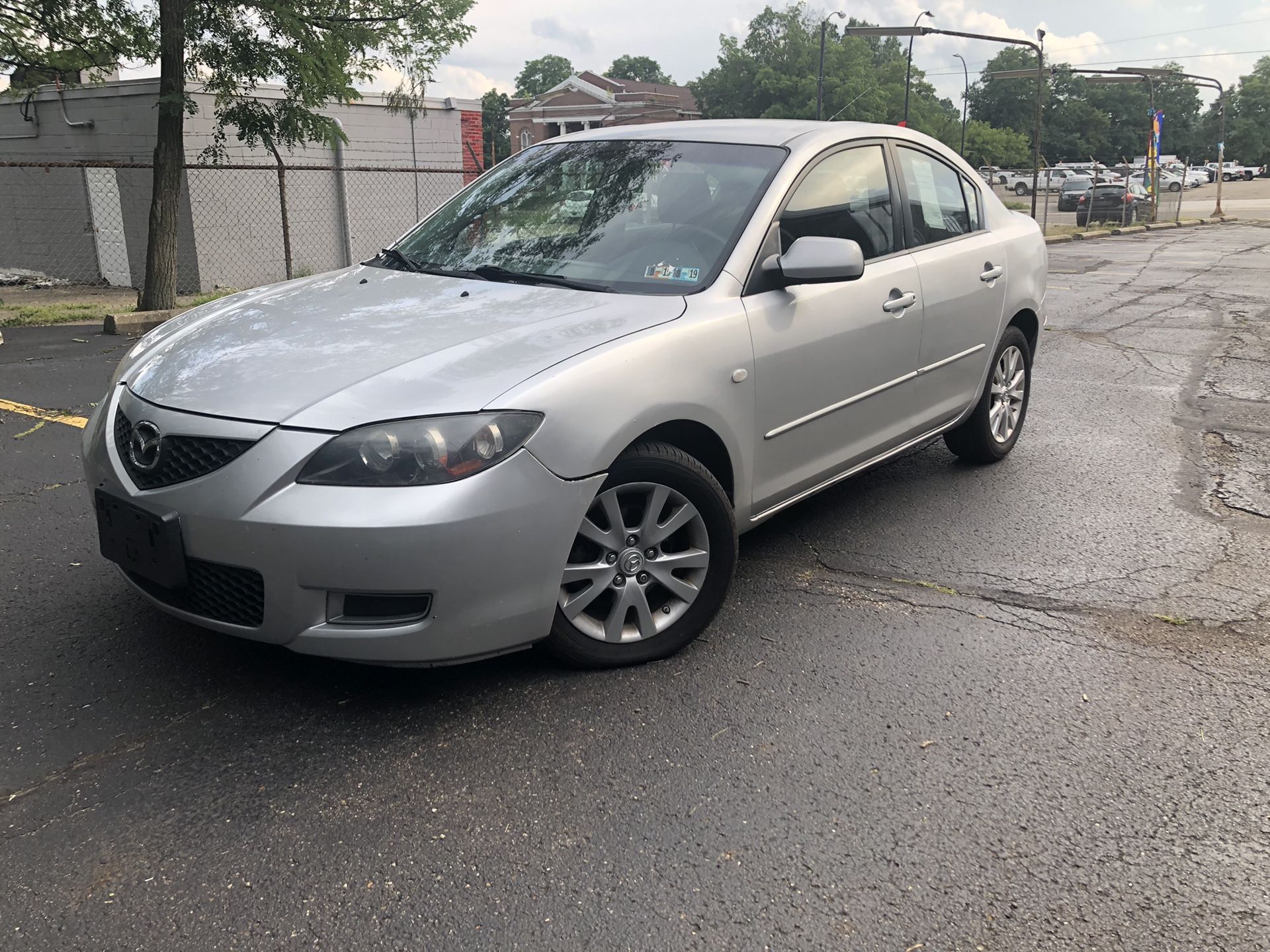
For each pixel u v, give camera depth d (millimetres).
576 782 2680
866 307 3990
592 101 73000
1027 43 29516
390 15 11719
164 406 2863
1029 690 3217
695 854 2418
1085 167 73000
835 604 3805
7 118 18141
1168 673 3340
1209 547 4441
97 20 11688
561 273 3611
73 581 3826
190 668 3209
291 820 2508
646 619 3248
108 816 2506
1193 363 8734
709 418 3256
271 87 15016
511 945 2129
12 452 5500
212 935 2141
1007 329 5309
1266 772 2801
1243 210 45531
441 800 2594
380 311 3314
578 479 2865
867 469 4391
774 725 2973
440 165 20016
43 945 2102
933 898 2293
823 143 4035
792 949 2137
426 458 2633
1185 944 2176
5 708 2957
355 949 2111
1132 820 2584
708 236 3604
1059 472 5535
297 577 2645
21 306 12852
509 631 2869
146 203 16750
